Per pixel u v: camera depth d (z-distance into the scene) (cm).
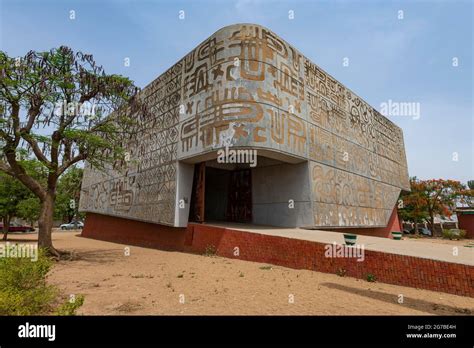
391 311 566
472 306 607
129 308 577
